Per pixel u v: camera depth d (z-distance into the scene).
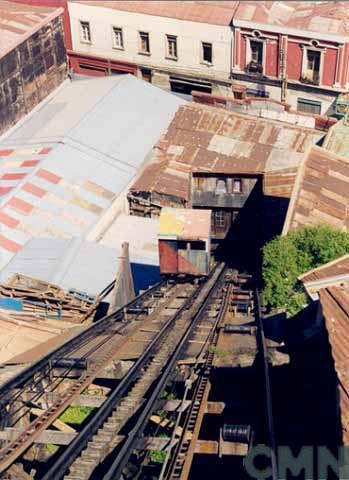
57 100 52.09
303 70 52.44
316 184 33.16
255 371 24.52
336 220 32.09
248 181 45.00
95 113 49.16
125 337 26.94
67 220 41.25
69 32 58.66
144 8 55.66
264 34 52.09
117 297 32.62
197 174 45.50
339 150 37.62
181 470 18.91
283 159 45.72
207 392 22.88
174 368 24.23
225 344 27.02
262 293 32.06
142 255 40.53
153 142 47.81
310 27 50.84
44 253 38.25
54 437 20.38
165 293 34.41
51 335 31.56
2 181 43.25
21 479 21.47
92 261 37.78
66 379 23.62
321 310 25.50
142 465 21.45
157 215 45.16
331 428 20.42
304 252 30.81
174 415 22.55
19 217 40.75
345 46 50.25
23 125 49.69
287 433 21.11
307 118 49.19
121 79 52.72
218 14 53.91
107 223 42.91
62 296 34.44
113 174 45.00
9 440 20.67
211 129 48.22
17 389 22.03
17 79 48.97
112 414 21.27
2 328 31.66
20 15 51.12
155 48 56.72
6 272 37.06
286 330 28.20
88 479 18.67
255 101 51.28
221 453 20.08
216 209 46.12
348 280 27.41
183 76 56.56
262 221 42.75
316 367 24.12
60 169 44.38
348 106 51.25
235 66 54.47
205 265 36.12
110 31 57.38
